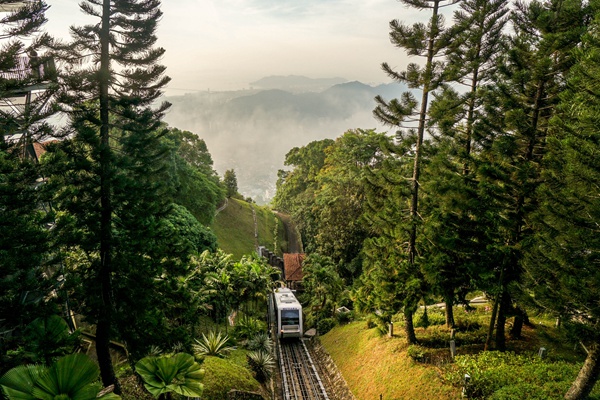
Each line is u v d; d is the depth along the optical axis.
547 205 11.35
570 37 12.94
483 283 14.77
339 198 39.72
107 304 12.92
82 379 7.38
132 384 14.09
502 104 15.19
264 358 19.14
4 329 11.91
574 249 11.16
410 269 16.88
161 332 14.66
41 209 15.73
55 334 10.59
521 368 13.86
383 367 17.64
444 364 15.59
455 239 14.93
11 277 11.09
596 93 10.25
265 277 27.44
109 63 12.67
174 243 15.39
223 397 14.47
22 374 7.23
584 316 11.41
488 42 17.39
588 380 11.11
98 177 12.59
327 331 28.89
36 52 11.95
